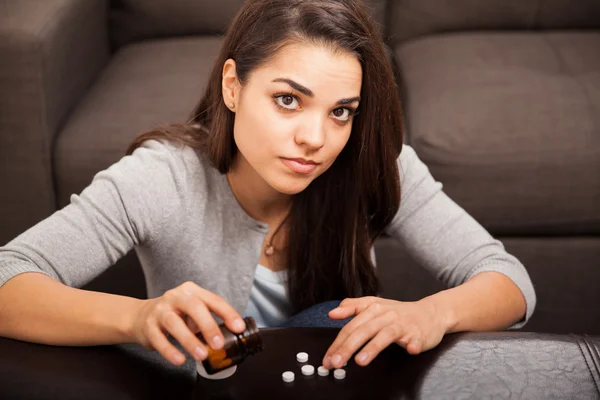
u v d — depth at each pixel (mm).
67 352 846
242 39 937
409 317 858
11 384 796
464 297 969
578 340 833
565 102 1608
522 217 1570
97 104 1673
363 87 964
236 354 756
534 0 1919
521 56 1788
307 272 1159
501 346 833
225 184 1073
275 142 894
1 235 1618
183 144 1063
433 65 1771
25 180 1577
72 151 1556
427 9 1938
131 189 1008
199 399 776
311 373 798
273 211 1125
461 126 1562
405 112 1670
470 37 1893
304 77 868
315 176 928
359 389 780
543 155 1537
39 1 1616
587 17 1940
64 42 1629
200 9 1940
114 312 843
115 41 1986
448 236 1131
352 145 1045
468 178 1545
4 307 881
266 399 770
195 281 1107
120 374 815
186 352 865
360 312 875
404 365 815
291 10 890
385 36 1981
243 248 1102
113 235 994
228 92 966
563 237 1615
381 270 1615
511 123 1564
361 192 1095
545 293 1631
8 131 1548
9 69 1511
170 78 1756
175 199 1042
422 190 1157
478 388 773
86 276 979
